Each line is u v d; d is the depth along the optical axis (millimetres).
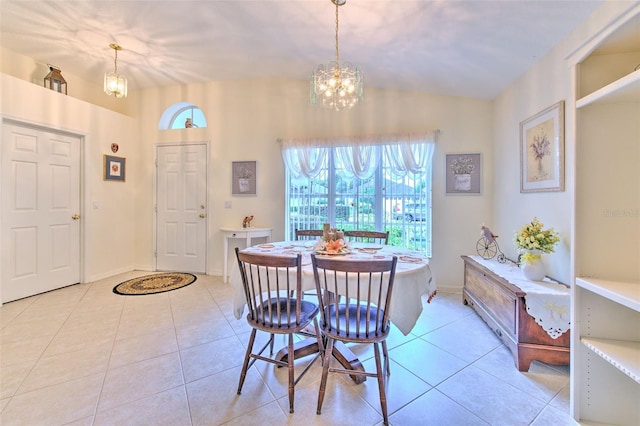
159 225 4129
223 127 3938
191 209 4035
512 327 1862
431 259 3330
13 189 2861
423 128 3340
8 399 1466
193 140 4020
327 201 3666
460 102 3236
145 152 4145
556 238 1984
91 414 1379
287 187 3783
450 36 2178
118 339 2135
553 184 2150
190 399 1502
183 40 2861
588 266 1330
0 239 2760
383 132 3443
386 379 1680
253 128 3852
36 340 2094
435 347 2055
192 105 4117
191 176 4035
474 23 1975
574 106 1323
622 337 1314
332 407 1454
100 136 3674
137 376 1690
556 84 2125
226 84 3918
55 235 3250
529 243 2055
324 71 2250
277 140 3762
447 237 3301
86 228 3512
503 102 2934
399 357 1925
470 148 3215
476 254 3209
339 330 1479
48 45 2992
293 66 3359
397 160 3367
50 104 3121
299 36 2600
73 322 2412
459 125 3242
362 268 1356
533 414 1405
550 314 1732
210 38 2805
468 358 1911
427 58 2574
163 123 4152
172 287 3385
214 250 3971
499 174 3016
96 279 3641
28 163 2982
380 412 1420
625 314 1308
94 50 3092
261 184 3832
